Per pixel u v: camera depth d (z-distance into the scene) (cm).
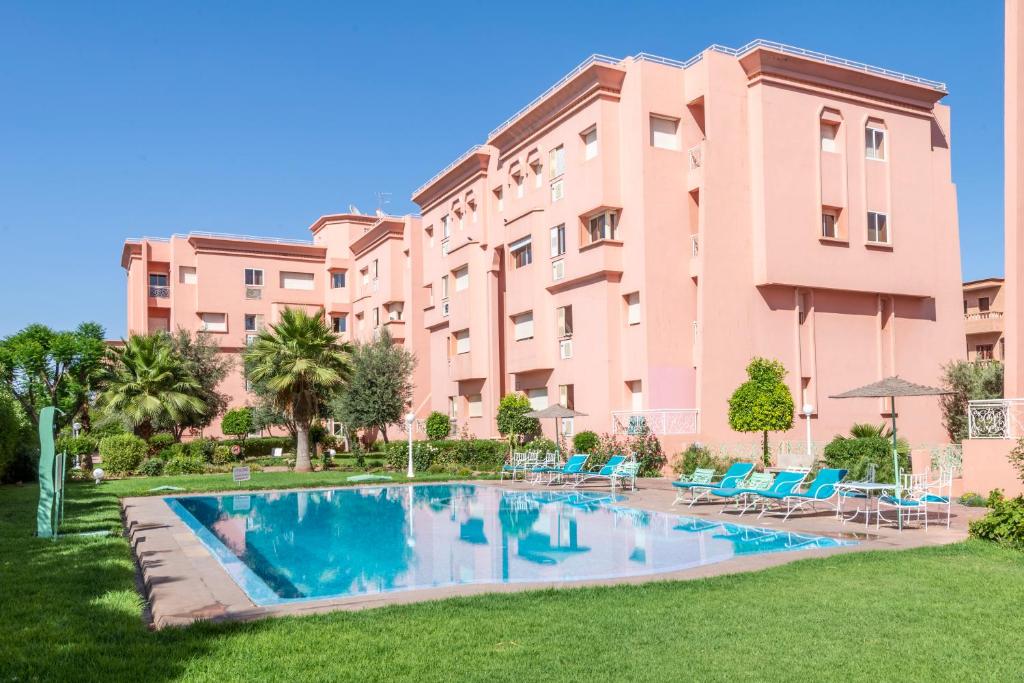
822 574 852
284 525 1636
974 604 704
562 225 2914
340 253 5259
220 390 4866
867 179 2797
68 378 3684
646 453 2431
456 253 3647
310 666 556
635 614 691
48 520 1227
